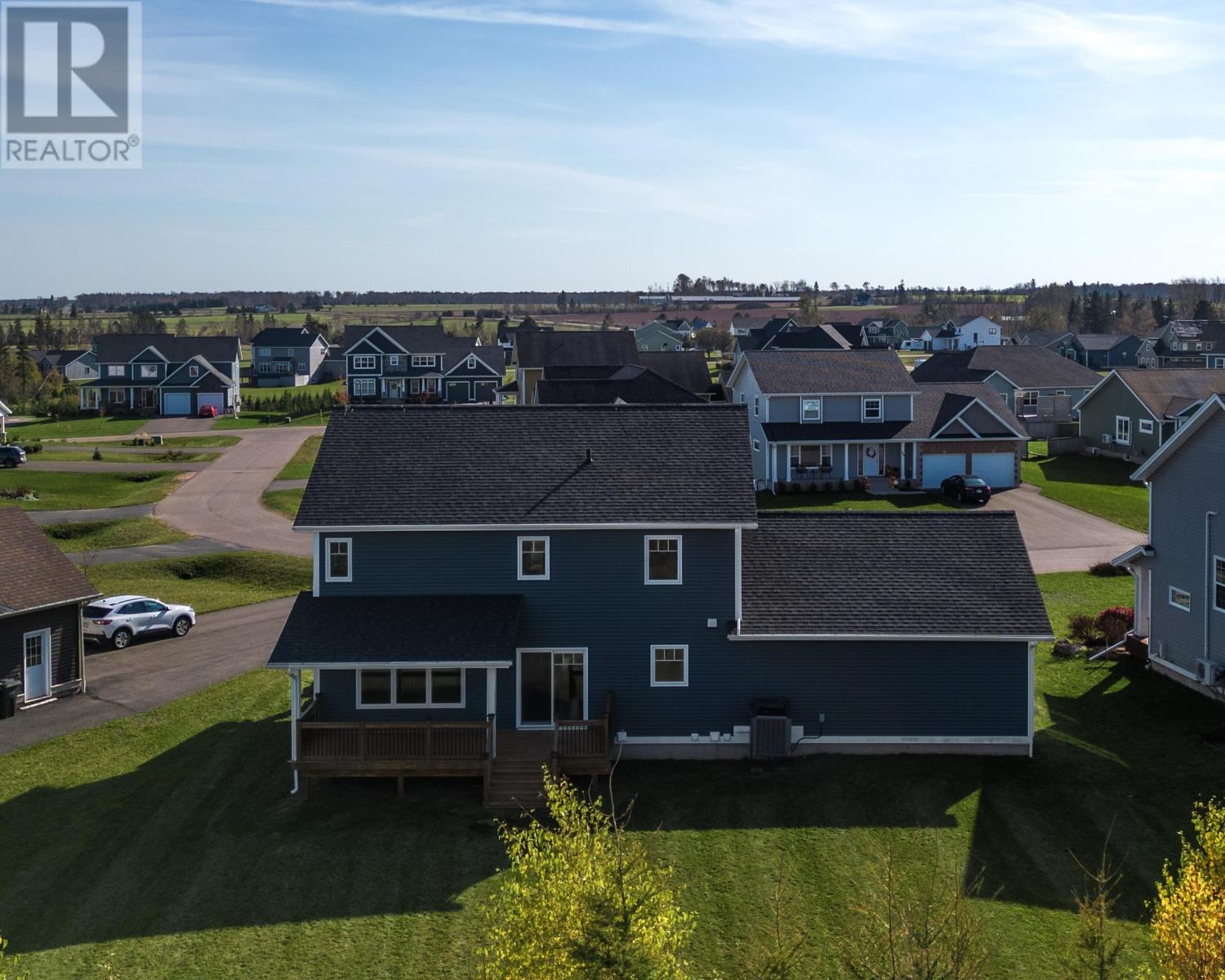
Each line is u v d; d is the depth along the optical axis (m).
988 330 163.25
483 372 118.81
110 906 21.47
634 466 30.42
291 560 49.88
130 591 46.12
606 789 26.80
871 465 64.69
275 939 20.31
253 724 31.33
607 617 28.81
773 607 29.08
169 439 89.69
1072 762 27.83
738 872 22.59
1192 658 32.06
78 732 30.83
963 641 28.38
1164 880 21.91
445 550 28.91
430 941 20.23
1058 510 58.91
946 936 14.53
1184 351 133.75
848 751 28.78
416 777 27.83
